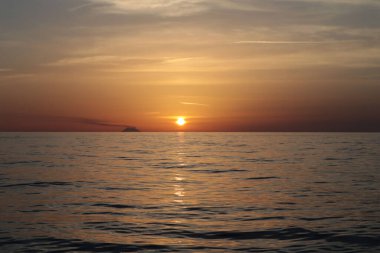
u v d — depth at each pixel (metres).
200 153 73.75
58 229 17.69
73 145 108.06
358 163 50.12
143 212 21.28
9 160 55.28
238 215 20.44
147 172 41.03
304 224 18.42
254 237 16.50
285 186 30.56
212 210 21.72
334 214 20.44
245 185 31.30
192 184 31.98
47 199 25.00
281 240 16.06
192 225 18.45
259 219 19.53
